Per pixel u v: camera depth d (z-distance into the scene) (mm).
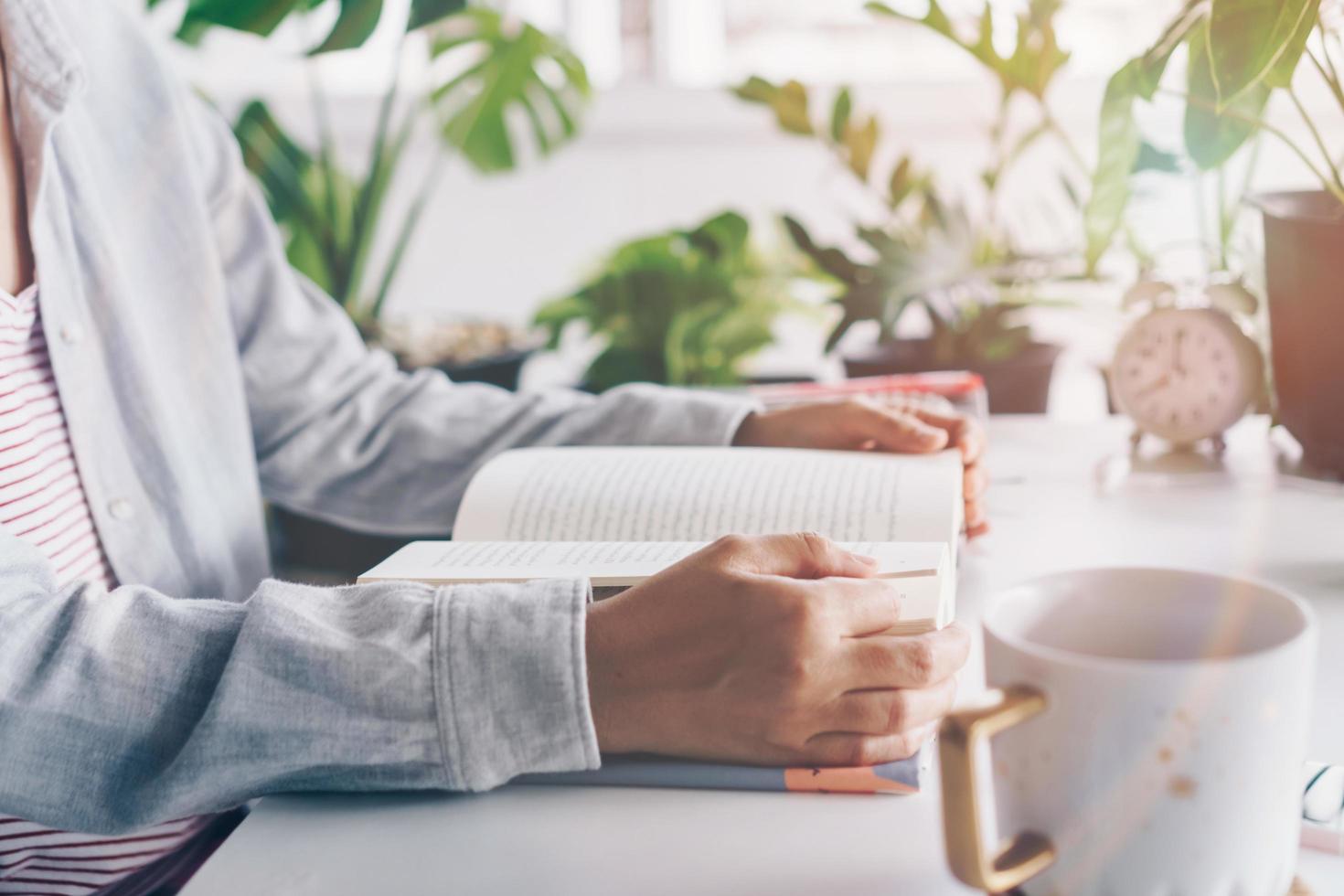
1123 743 335
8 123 733
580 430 829
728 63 2295
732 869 410
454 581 529
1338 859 401
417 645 465
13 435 699
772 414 798
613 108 2240
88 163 805
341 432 876
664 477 666
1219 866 341
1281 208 735
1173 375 861
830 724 455
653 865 416
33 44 724
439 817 456
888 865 407
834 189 2207
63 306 738
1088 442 937
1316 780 441
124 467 767
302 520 1079
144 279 826
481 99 1870
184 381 833
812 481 646
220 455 839
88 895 680
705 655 458
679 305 1680
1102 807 342
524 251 2355
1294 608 357
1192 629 387
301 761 460
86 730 476
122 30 859
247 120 1767
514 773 464
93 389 754
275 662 466
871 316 1252
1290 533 713
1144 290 887
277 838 445
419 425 860
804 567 499
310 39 1784
